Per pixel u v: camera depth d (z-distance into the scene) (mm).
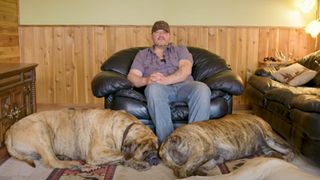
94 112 2473
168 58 3115
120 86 2822
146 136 2334
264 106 3262
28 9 4480
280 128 2883
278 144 2562
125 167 2348
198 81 3021
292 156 2500
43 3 4469
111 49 4551
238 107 4605
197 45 4555
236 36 4559
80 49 4559
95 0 4480
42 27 4504
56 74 4605
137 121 2441
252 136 2521
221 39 4559
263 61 4414
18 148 2426
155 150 2312
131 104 2783
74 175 2219
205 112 2688
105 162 2324
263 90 3285
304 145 2377
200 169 2240
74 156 2457
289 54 4594
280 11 4535
